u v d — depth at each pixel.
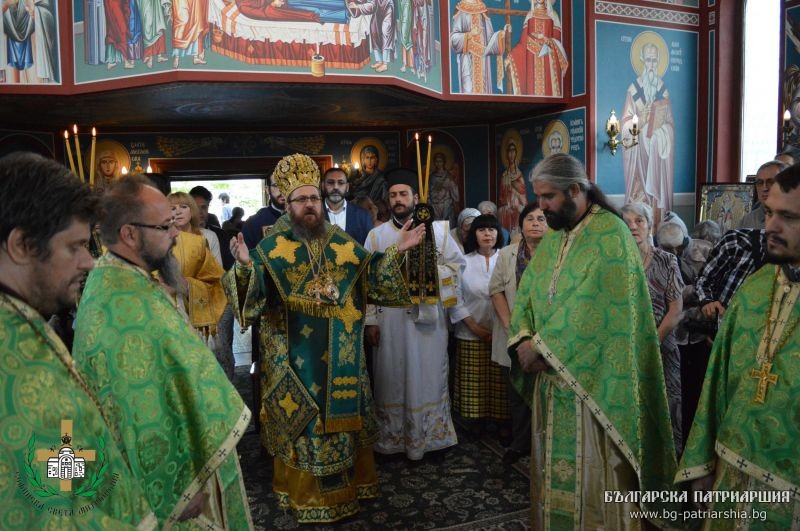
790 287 1.81
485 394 4.25
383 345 3.96
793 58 7.96
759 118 8.70
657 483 2.62
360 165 11.01
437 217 10.90
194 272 3.81
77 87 6.30
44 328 1.10
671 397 3.38
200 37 6.06
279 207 4.76
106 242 1.80
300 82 6.39
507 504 3.40
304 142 10.75
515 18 8.29
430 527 3.16
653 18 8.71
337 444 3.17
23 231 1.06
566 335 2.48
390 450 4.01
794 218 1.68
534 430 2.72
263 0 6.23
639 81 8.67
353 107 8.44
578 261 2.53
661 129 8.88
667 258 3.27
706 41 8.96
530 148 9.55
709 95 8.97
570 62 8.59
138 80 6.14
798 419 1.71
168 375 1.73
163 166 10.15
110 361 1.66
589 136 8.42
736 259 3.00
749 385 1.85
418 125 10.91
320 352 3.16
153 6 6.05
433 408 4.01
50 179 1.08
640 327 2.51
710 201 7.81
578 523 2.51
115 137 9.89
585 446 2.50
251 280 2.99
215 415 1.76
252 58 6.22
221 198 16.86
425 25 7.29
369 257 3.27
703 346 3.77
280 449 3.25
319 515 3.19
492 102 8.27
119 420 1.65
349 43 6.54
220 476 1.90
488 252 4.38
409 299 3.21
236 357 7.41
